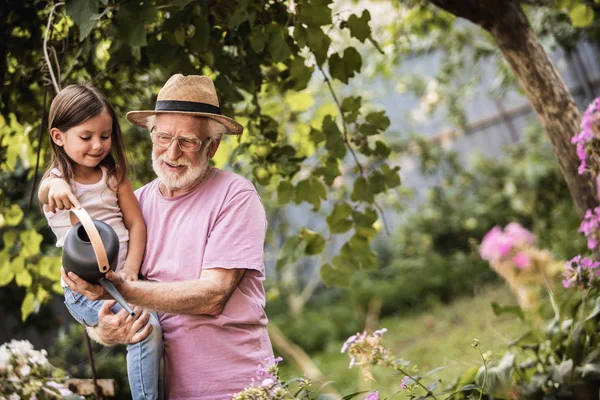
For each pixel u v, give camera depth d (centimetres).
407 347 790
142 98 383
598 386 282
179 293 240
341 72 328
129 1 285
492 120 1205
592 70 1038
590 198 357
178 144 255
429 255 1112
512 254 369
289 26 322
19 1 334
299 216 1146
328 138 344
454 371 512
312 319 1020
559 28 616
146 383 253
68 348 630
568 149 361
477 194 1127
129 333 246
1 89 348
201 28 312
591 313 294
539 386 290
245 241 255
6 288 600
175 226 262
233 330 254
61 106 250
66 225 253
